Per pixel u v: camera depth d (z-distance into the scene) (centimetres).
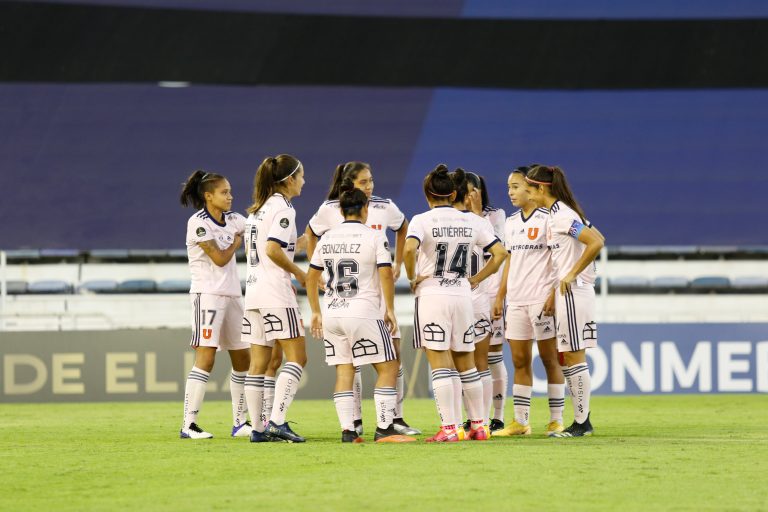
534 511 1547
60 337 4547
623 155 5641
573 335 2641
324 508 1574
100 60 5609
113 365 4556
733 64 5741
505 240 2816
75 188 5406
